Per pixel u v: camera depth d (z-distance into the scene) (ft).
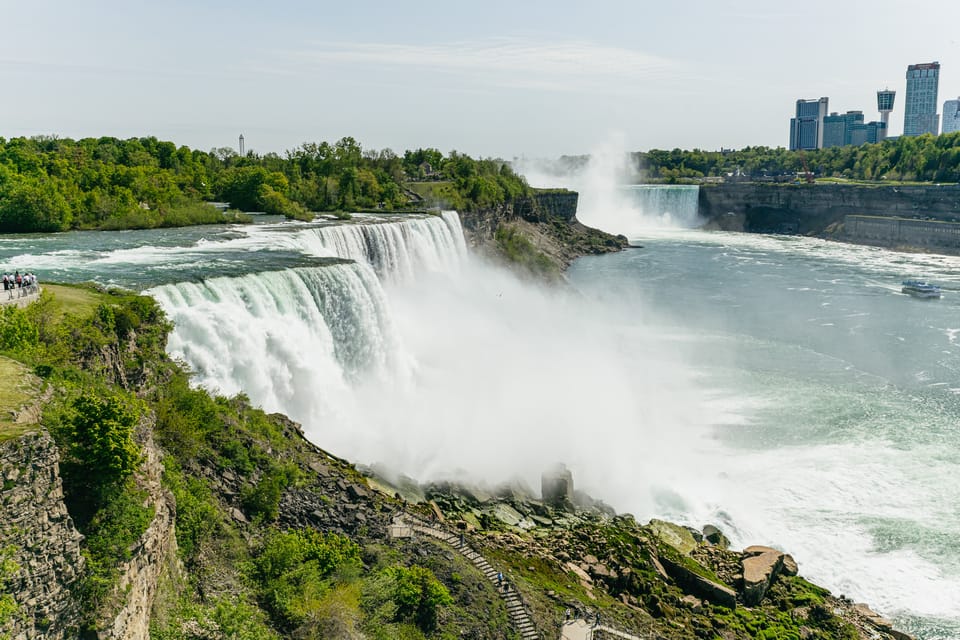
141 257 217.56
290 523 124.67
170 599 92.58
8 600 67.56
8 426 75.92
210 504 116.06
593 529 160.15
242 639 95.61
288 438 148.15
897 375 272.51
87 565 76.43
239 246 241.14
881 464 201.16
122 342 135.23
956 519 175.22
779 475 195.21
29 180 291.38
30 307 123.65
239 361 163.22
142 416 101.04
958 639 139.74
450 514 155.74
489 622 116.47
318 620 104.68
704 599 144.56
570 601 128.16
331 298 204.33
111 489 83.61
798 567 159.22
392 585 115.55
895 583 154.51
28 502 71.97
